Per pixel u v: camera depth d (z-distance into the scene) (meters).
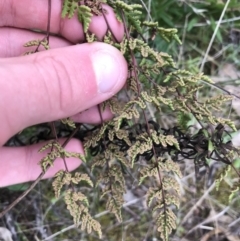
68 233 0.16
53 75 0.10
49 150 0.13
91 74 0.10
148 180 0.16
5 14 0.13
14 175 0.14
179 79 0.11
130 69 0.11
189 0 0.16
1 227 0.16
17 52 0.13
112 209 0.11
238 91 0.17
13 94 0.10
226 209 0.16
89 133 0.13
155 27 0.11
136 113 0.10
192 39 0.17
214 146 0.11
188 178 0.17
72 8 0.11
